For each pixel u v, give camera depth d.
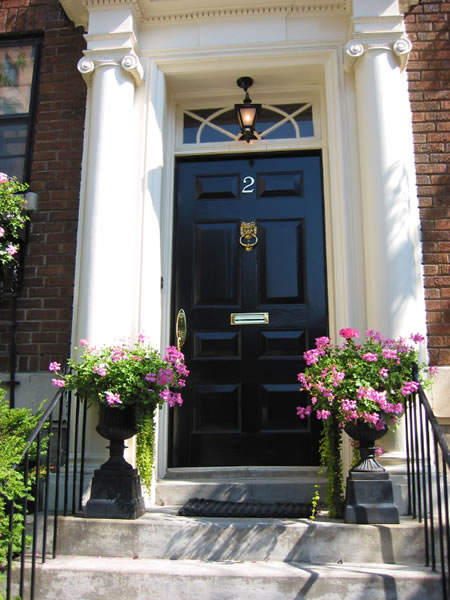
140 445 3.38
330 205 4.08
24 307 3.97
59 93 4.34
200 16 4.13
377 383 2.98
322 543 2.79
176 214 4.28
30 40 4.55
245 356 4.01
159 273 3.90
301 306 4.06
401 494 3.19
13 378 3.84
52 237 4.05
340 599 2.50
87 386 3.12
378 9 3.85
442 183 3.88
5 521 2.58
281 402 3.93
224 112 4.48
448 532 2.44
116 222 3.71
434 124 3.98
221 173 4.34
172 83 4.29
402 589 2.50
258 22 4.12
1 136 4.39
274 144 4.29
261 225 4.22
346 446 3.52
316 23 4.09
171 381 3.17
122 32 3.97
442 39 4.13
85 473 3.41
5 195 3.76
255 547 2.81
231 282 4.14
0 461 2.57
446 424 3.53
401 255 3.51
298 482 3.45
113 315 3.59
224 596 2.53
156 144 4.02
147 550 2.85
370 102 3.73
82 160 4.10
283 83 4.29
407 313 3.44
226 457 3.88
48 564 2.69
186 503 3.26
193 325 4.09
